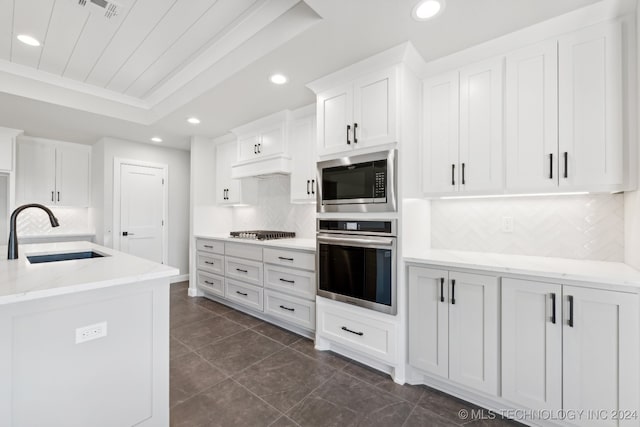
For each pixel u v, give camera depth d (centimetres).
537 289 150
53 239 414
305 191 303
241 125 358
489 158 189
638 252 150
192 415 164
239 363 221
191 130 380
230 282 343
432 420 161
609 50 153
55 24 202
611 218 178
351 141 220
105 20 199
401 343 196
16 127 358
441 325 181
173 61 252
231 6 188
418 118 218
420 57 201
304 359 228
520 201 208
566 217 192
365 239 208
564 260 184
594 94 157
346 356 233
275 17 189
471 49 191
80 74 274
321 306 240
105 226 407
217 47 230
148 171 451
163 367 141
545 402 147
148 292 137
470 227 228
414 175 211
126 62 254
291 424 158
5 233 354
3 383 101
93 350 121
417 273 191
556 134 167
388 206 197
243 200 388
